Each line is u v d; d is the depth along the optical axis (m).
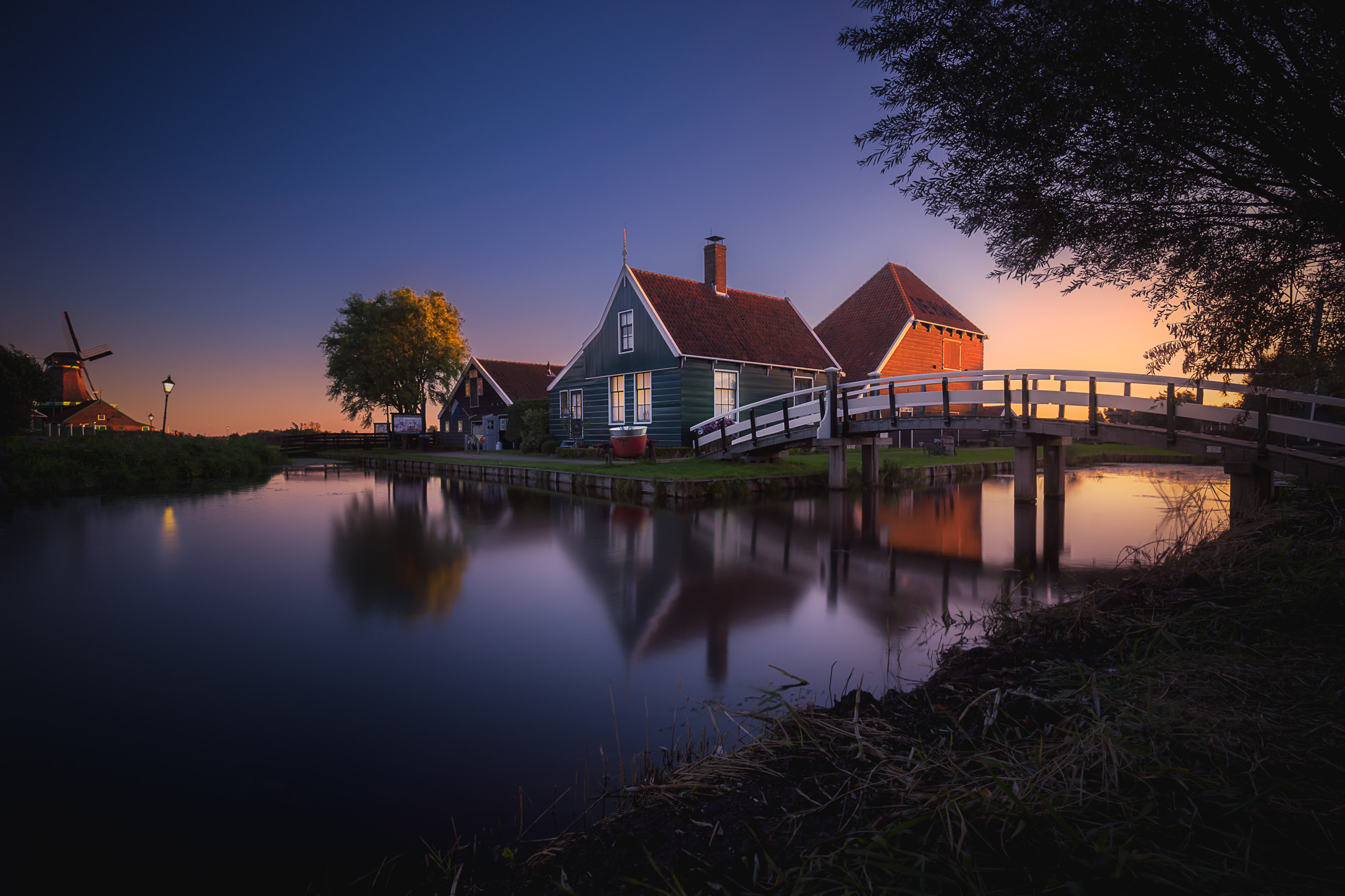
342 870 2.28
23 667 4.50
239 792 2.85
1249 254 3.28
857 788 2.13
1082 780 1.95
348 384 39.41
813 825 1.97
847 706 2.94
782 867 1.77
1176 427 11.55
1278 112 2.53
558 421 25.58
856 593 6.35
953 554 8.36
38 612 5.95
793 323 24.59
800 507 13.32
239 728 3.52
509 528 11.06
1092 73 2.57
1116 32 2.41
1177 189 3.03
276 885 2.22
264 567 8.00
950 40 2.82
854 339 28.23
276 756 3.18
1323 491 8.11
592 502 14.63
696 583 6.90
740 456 18.17
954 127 3.01
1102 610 4.18
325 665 4.52
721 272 23.03
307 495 17.27
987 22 2.74
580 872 1.98
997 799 1.84
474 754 3.17
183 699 3.94
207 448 24.61
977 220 3.37
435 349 39.88
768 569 7.58
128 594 6.69
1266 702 2.44
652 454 18.06
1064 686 2.85
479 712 3.69
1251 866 1.55
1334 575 3.85
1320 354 3.30
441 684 4.14
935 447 23.97
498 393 32.84
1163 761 2.04
